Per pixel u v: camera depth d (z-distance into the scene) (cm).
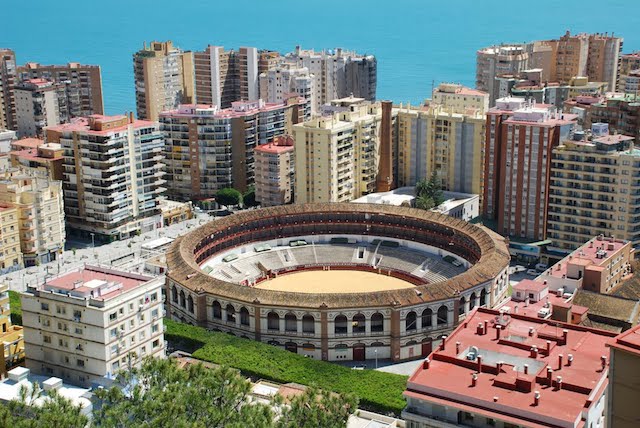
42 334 18925
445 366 15125
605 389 14288
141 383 15038
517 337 16162
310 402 13688
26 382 17638
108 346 18212
